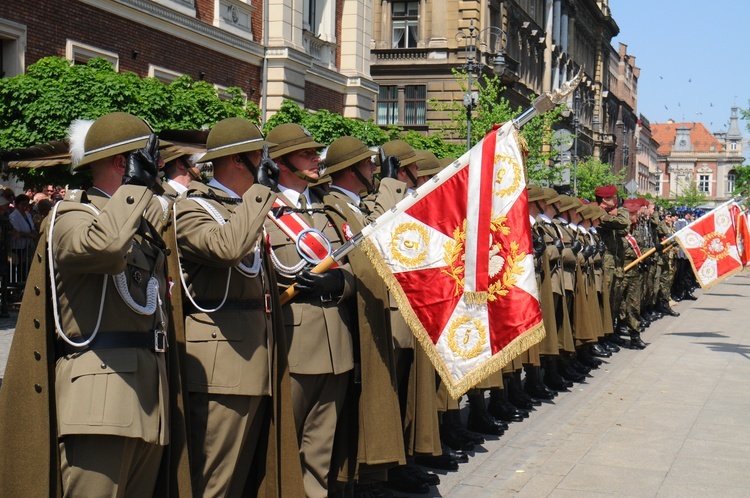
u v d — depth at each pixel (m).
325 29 23.61
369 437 5.21
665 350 13.12
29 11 13.68
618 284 12.92
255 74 20.70
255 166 4.65
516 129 5.59
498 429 7.86
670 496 6.04
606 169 43.88
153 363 3.81
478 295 5.41
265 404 4.57
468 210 5.45
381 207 5.87
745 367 11.51
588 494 6.08
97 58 12.80
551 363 9.92
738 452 7.20
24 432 3.58
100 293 3.68
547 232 9.62
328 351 5.07
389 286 5.36
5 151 9.41
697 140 151.38
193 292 4.40
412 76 36.62
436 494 6.11
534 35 47.19
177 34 17.50
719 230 13.84
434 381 6.20
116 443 3.62
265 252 4.61
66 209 3.66
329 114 17.16
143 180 3.69
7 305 12.77
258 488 4.60
